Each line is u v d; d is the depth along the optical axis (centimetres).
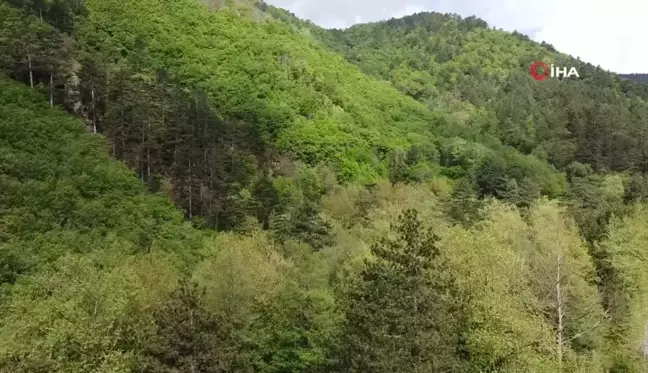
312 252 5016
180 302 2662
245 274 3469
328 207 6888
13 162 4422
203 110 6750
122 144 5859
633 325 3200
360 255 4038
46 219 4150
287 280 3756
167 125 6097
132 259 3778
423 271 2594
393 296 2530
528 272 3006
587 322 3047
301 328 3341
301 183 7312
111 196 4912
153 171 6019
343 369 2841
